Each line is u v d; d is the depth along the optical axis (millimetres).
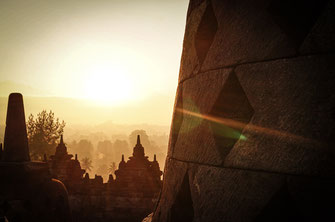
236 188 2201
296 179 1946
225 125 2396
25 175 8555
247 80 2293
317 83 1976
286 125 2043
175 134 3139
